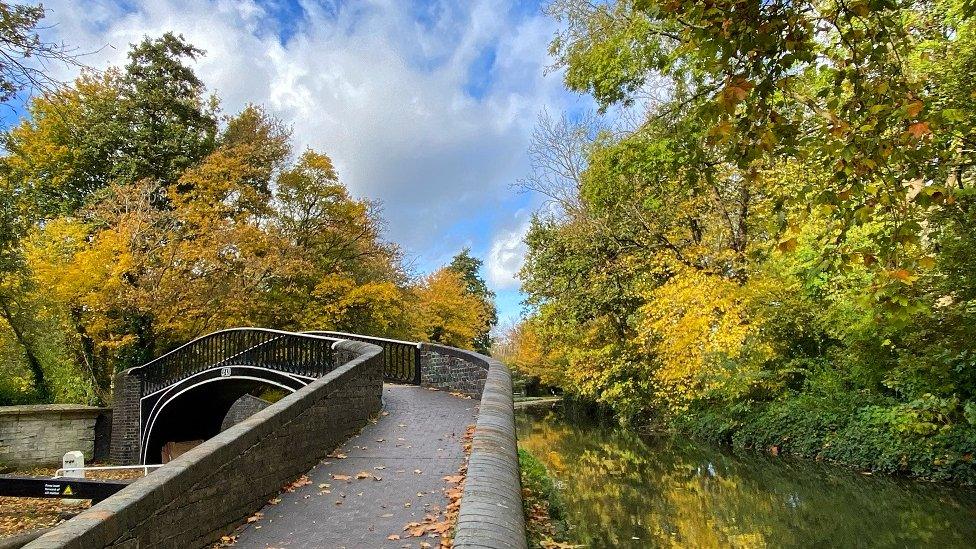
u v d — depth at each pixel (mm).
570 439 24109
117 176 29469
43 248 23844
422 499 6477
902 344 12797
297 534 5625
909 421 13008
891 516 10758
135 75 32156
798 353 18703
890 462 13289
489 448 4848
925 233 9711
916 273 9766
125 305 23156
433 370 15930
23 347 24969
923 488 12094
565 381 33875
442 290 46562
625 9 14492
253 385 20641
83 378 26266
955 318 10414
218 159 27141
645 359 23594
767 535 10188
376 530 5594
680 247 21344
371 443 9141
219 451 5742
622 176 15516
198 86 33938
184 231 26781
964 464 11758
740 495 13016
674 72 12133
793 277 16125
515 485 4105
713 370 18031
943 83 8586
